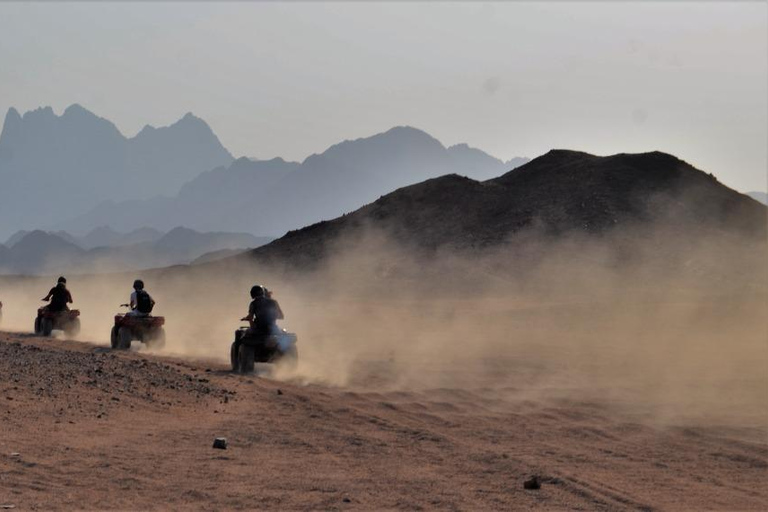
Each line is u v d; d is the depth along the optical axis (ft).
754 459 53.93
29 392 65.98
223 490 42.57
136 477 44.14
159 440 53.72
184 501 40.40
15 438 50.93
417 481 45.91
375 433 59.36
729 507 42.91
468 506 41.19
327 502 41.11
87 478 43.39
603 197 501.56
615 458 53.78
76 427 55.72
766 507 43.06
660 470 50.85
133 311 115.24
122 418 60.13
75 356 93.15
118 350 112.16
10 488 40.57
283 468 47.96
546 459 52.75
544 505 41.73
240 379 84.12
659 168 545.44
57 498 39.47
